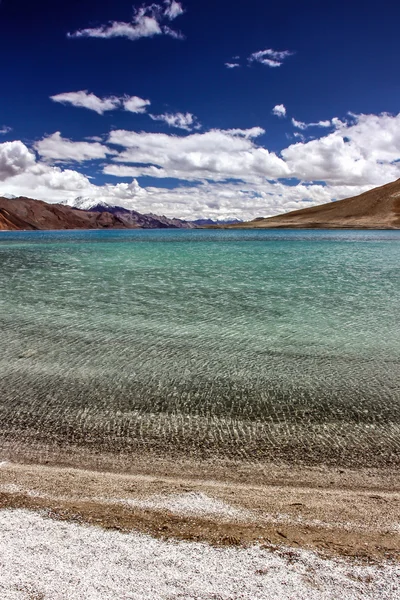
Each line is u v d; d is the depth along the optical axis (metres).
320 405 8.47
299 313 17.45
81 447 6.71
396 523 4.43
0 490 5.08
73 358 11.44
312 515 4.59
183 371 10.49
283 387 9.45
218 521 4.38
